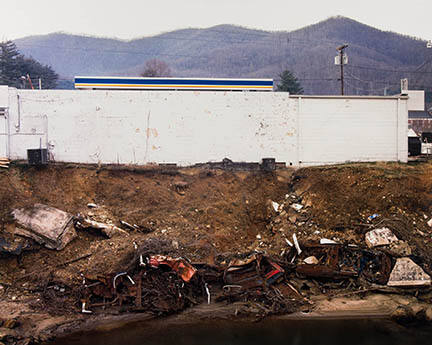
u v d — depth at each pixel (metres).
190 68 170.75
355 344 11.47
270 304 13.73
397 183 18.31
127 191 18.81
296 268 14.62
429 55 133.50
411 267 14.64
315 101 22.39
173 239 15.98
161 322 12.83
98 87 22.39
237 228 17.56
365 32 186.00
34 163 18.83
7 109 20.91
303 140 22.42
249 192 19.42
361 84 110.94
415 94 42.91
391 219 16.59
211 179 19.94
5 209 16.33
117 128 21.58
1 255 14.88
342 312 13.38
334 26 188.88
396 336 11.95
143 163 21.72
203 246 15.81
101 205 18.05
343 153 22.53
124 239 15.87
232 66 160.25
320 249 15.20
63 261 15.02
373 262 15.00
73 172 19.17
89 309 13.27
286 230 17.02
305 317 13.12
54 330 12.21
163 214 17.80
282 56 155.88
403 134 22.70
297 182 19.94
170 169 20.59
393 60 150.00
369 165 20.55
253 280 14.18
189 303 13.75
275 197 19.27
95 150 21.44
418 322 12.83
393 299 14.07
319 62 134.12
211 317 13.09
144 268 13.70
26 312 12.99
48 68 73.62
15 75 66.31
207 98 21.98
